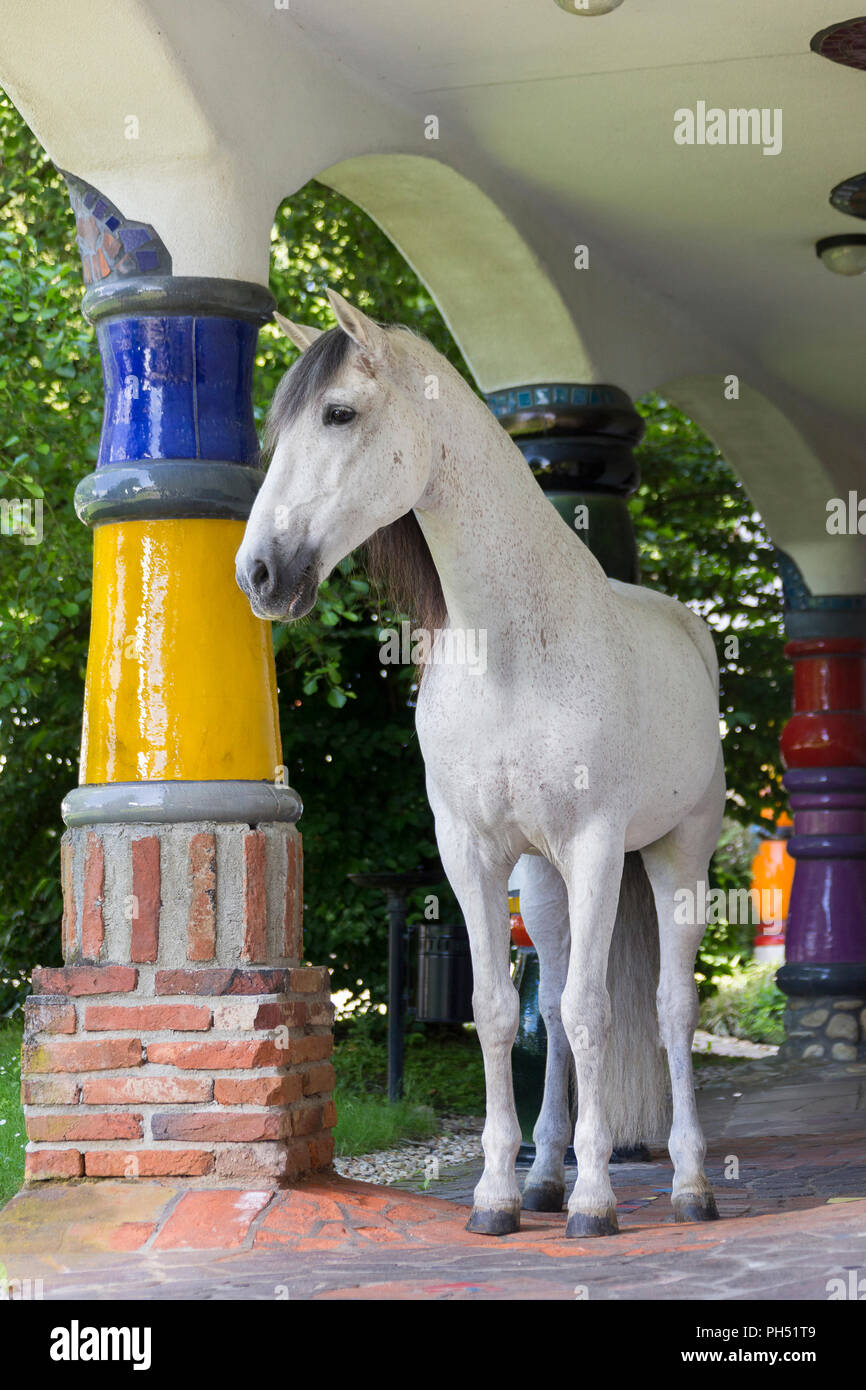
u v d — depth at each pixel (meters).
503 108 5.18
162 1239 3.60
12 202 8.60
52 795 9.85
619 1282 2.95
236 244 4.23
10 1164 5.12
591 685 3.58
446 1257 3.35
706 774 4.09
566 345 6.12
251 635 4.18
